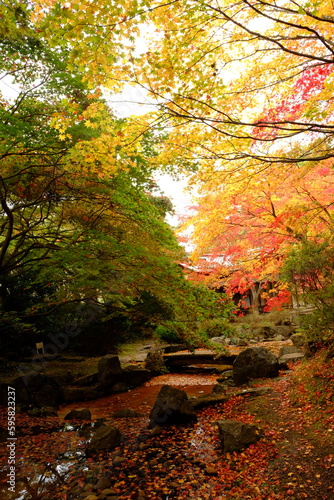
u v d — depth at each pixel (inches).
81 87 243.6
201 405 278.2
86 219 323.0
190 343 308.8
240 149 174.6
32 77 245.3
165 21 123.3
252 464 168.4
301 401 230.2
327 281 254.2
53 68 241.9
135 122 151.2
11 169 282.0
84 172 250.1
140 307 430.0
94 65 132.2
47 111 261.1
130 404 342.6
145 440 226.8
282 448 176.2
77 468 193.5
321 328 264.1
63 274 380.2
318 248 252.5
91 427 262.2
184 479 169.0
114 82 139.7
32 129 233.1
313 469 151.1
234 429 196.7
